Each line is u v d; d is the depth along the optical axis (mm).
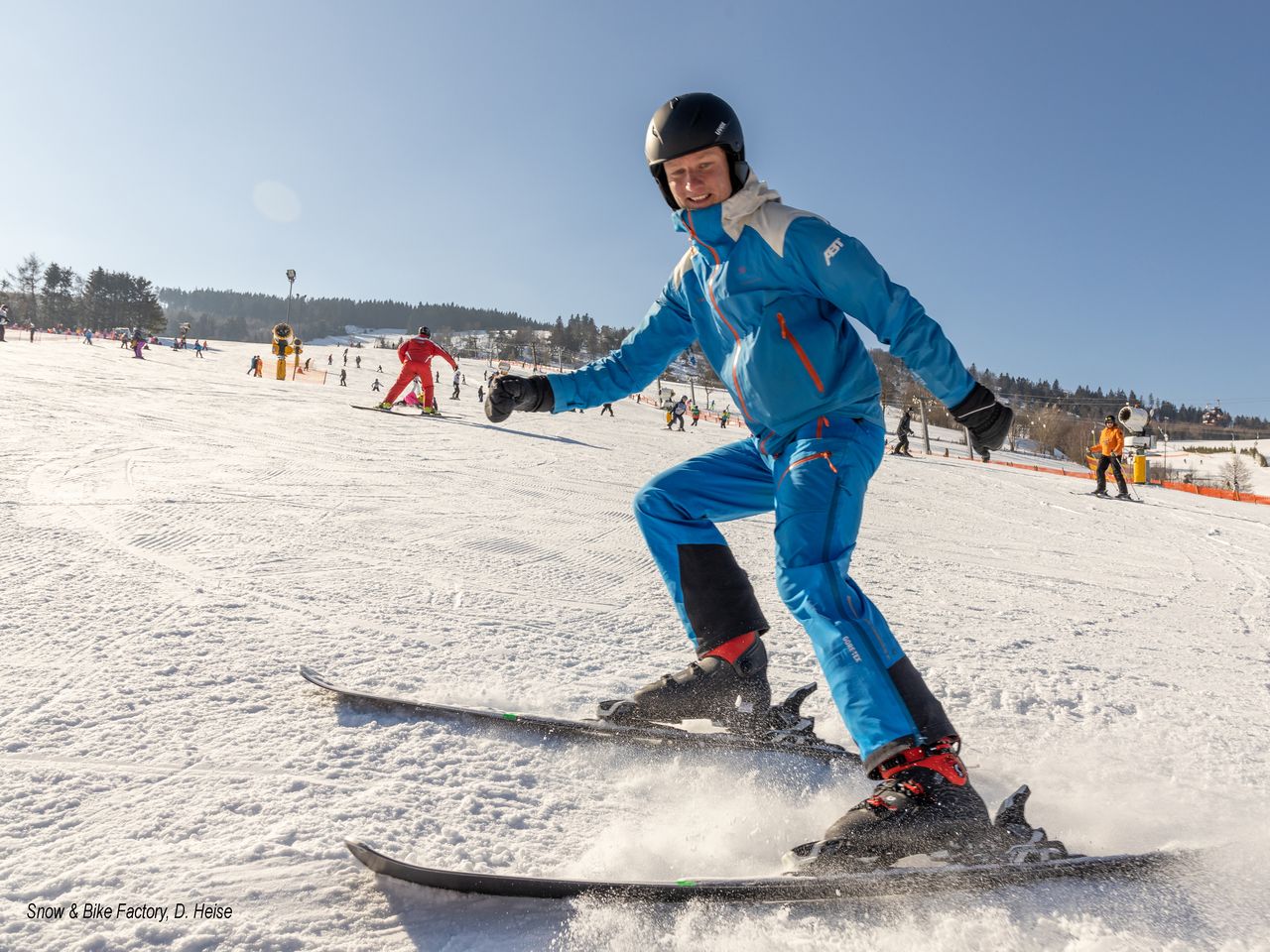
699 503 2256
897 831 1578
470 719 2219
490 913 1386
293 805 1690
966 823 1620
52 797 1656
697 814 1850
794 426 1986
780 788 2016
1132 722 2740
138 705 2145
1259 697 3141
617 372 2438
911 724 1653
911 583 5113
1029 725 2656
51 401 11508
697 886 1419
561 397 2379
